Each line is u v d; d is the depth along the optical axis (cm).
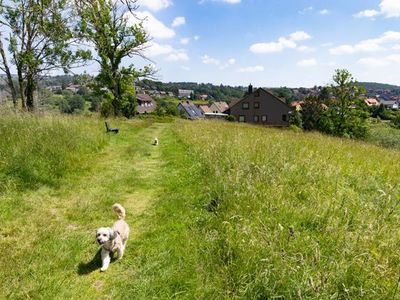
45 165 891
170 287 425
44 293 421
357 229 502
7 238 554
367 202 640
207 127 2202
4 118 1151
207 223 589
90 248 548
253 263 423
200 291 403
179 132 2022
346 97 4659
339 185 741
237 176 710
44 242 548
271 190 650
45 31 422
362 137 4606
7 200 694
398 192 723
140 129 2409
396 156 1295
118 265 498
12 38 2175
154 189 869
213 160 934
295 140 1416
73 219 658
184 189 815
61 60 2400
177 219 637
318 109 5606
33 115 1431
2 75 2316
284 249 445
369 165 977
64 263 493
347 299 358
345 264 407
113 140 1588
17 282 438
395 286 380
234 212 582
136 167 1109
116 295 423
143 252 525
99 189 844
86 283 453
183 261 477
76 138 1238
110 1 380
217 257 467
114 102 3872
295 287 371
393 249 454
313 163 842
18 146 919
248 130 2052
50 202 738
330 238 474
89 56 2516
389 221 562
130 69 3794
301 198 660
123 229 538
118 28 3266
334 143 1497
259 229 509
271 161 852
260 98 7081
